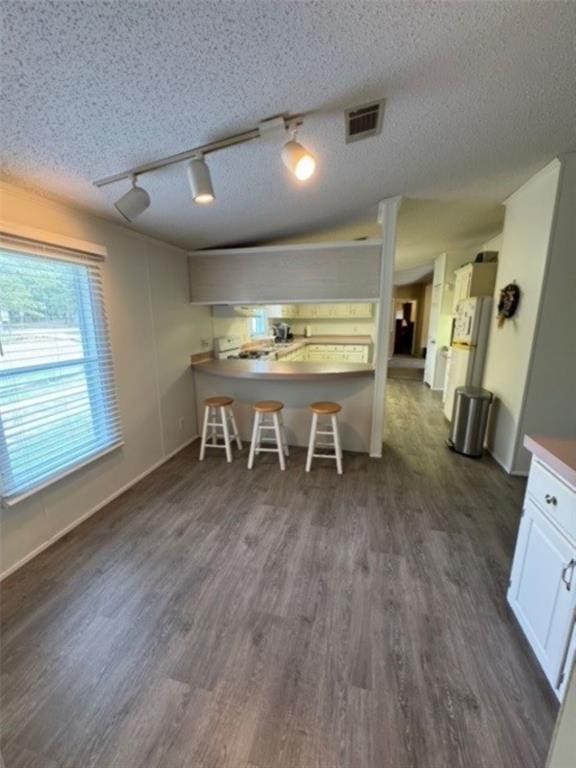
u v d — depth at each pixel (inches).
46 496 82.2
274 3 40.0
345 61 51.1
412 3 42.3
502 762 42.7
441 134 77.0
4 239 68.1
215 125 60.3
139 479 115.1
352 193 106.4
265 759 43.3
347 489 108.8
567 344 104.3
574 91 63.7
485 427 131.5
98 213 91.6
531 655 55.8
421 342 419.2
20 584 71.5
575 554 46.4
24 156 61.3
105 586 70.8
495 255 156.5
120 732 46.0
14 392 73.8
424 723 46.9
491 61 54.4
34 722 47.2
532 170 102.0
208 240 130.6
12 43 38.7
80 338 90.0
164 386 127.8
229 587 70.4
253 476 117.6
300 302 132.0
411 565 76.1
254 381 142.5
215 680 52.5
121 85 48.1
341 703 49.3
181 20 40.0
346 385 133.9
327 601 66.7
